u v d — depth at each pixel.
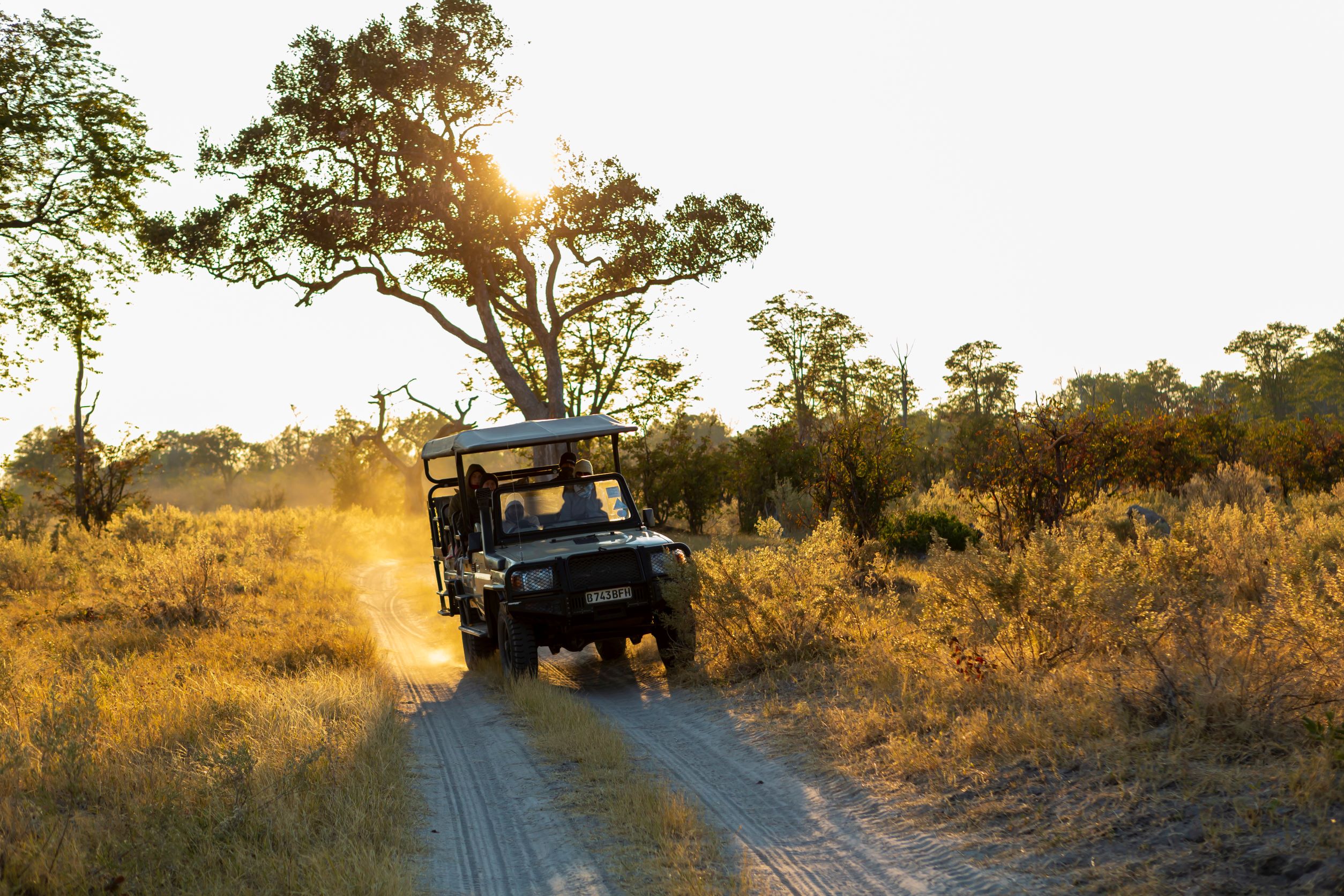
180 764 6.01
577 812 5.70
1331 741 4.43
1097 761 5.04
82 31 22.91
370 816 5.39
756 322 52.44
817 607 9.43
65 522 30.14
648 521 11.30
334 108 25.16
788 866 4.67
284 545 26.56
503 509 11.04
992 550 7.66
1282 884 3.54
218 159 25.16
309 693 8.25
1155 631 6.13
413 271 29.67
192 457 119.38
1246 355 101.31
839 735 6.73
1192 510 14.56
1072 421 13.82
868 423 16.97
